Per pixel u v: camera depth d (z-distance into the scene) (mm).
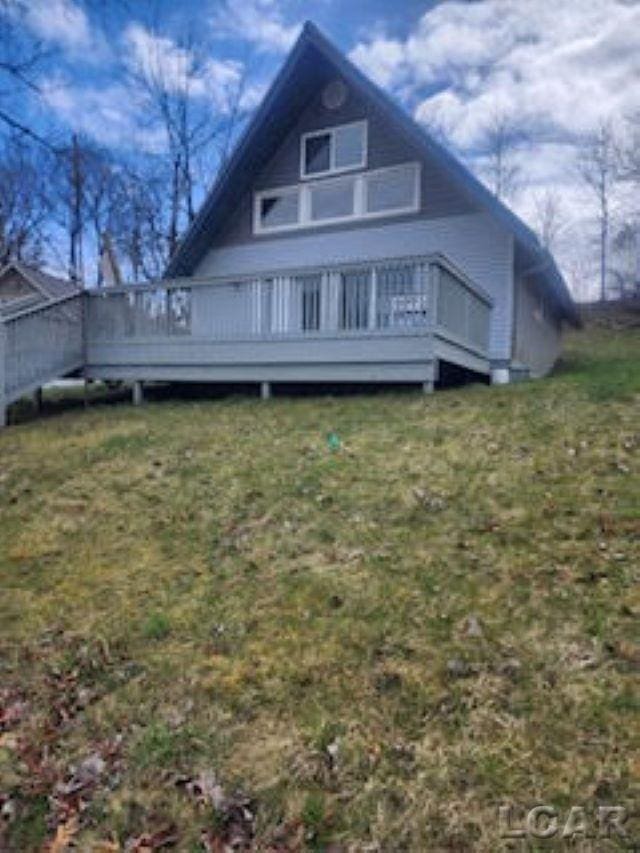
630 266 33625
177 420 8859
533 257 11891
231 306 10305
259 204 14273
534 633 3402
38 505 6098
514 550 4250
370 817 2529
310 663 3414
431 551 4395
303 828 2525
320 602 3955
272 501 5562
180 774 2834
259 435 7516
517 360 12398
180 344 10750
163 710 3230
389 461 6160
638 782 2512
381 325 9195
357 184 13016
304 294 9844
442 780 2637
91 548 5113
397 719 2969
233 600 4117
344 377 9305
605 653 3189
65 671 3629
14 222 22797
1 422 9891
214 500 5742
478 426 6922
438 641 3449
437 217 12219
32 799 2816
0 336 10016
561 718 2846
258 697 3225
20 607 4328
